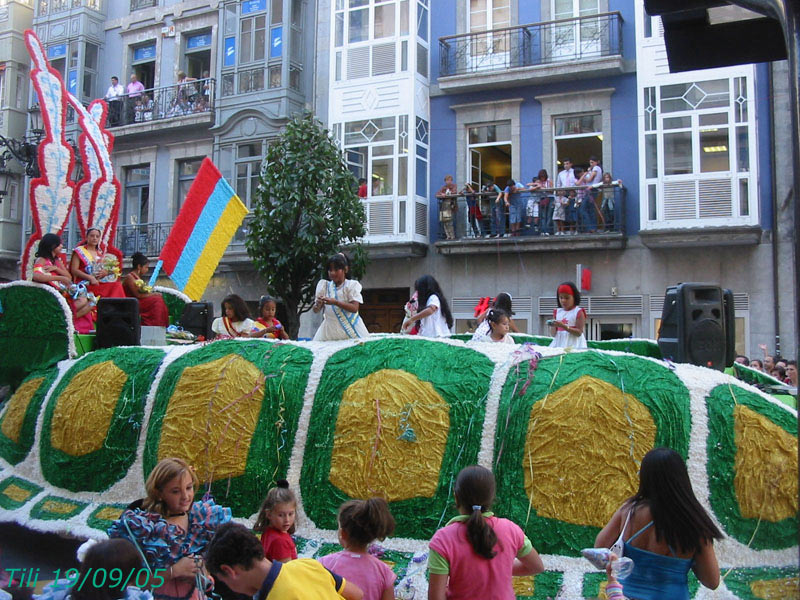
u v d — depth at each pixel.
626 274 17.17
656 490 3.50
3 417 7.76
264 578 3.20
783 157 15.80
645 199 16.69
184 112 22.42
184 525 4.09
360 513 3.81
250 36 21.78
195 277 10.60
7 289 8.20
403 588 4.78
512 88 18.67
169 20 23.52
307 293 15.60
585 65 17.50
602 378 5.32
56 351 7.89
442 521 5.26
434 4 19.75
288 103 21.03
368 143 19.39
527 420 5.29
